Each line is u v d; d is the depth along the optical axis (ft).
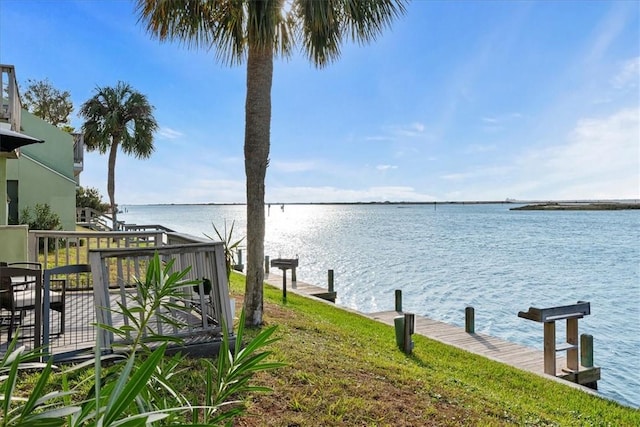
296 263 30.76
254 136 17.89
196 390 9.82
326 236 125.29
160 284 5.31
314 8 16.35
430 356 19.44
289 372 12.21
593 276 58.03
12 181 43.11
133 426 2.71
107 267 11.73
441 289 50.29
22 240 20.97
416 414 11.00
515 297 45.93
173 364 5.19
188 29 17.70
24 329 12.73
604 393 22.45
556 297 45.85
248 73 18.02
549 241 106.63
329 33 17.97
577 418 13.69
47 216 39.96
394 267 66.33
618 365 26.58
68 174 49.62
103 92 58.49
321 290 40.34
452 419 11.05
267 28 16.35
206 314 12.92
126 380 3.04
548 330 19.67
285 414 9.93
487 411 12.21
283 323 19.12
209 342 12.16
